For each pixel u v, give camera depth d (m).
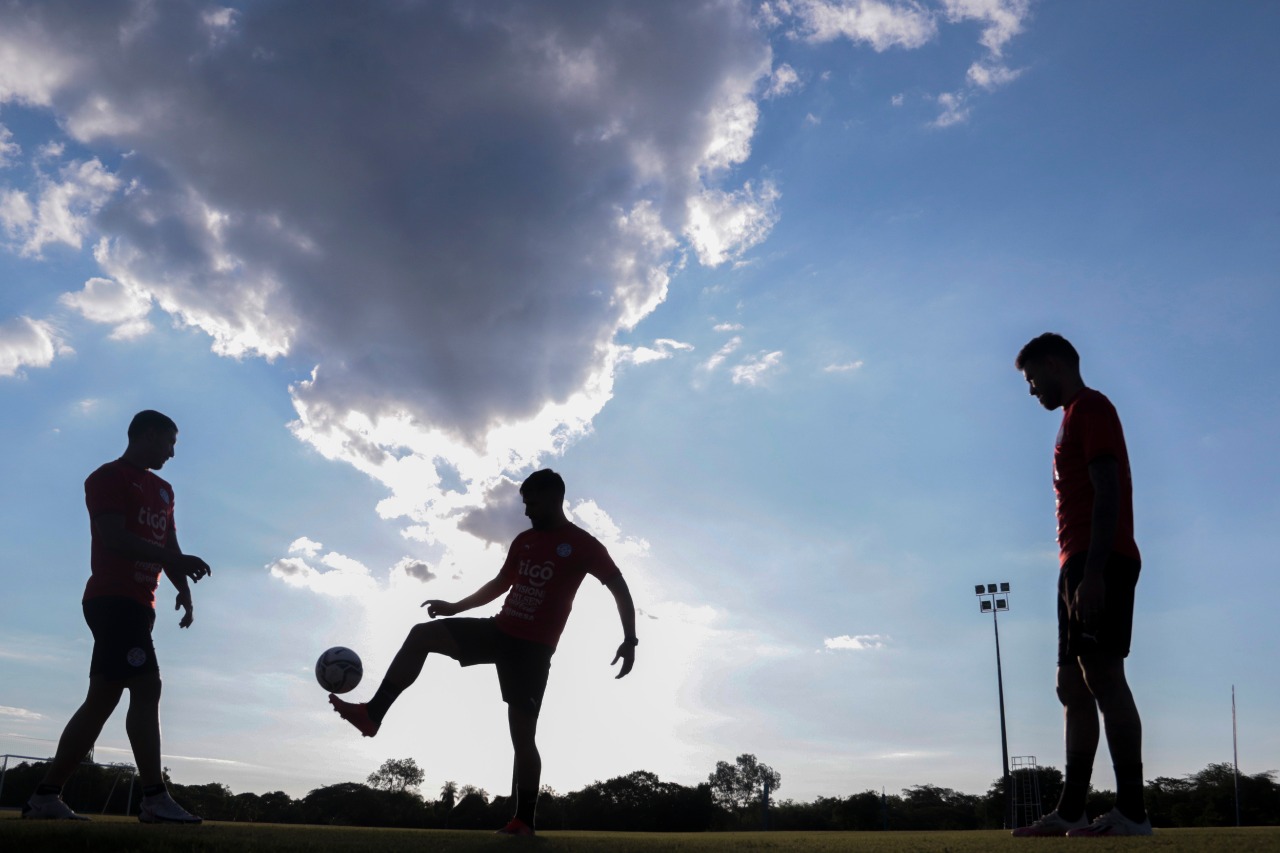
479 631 4.24
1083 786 3.78
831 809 78.12
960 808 74.81
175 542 5.38
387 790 37.06
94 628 4.74
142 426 5.07
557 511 4.42
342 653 4.75
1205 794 49.56
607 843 3.01
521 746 4.14
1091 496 3.71
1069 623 3.77
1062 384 3.91
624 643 4.33
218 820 4.88
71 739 4.67
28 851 2.16
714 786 84.25
